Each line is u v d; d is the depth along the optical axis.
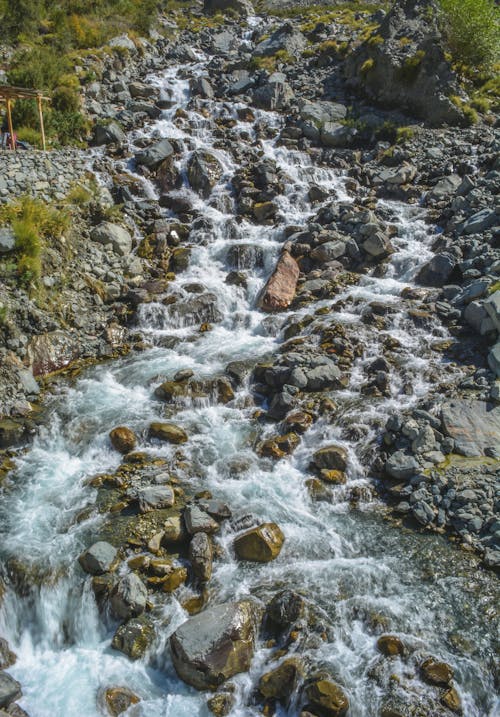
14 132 19.70
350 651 7.74
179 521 9.55
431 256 16.45
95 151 21.05
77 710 7.39
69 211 17.12
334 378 12.59
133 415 12.24
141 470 10.84
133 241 17.75
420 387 12.30
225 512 9.69
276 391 12.74
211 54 32.91
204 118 24.48
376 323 14.30
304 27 33.72
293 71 28.78
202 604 8.45
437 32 24.83
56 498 10.37
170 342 14.98
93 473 10.96
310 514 10.02
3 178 16.30
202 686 7.53
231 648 7.63
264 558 9.11
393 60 24.09
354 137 23.30
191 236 18.34
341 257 17.02
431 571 8.88
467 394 11.81
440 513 9.68
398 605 8.33
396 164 21.30
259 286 16.62
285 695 7.36
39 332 14.16
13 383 12.91
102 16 30.31
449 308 14.39
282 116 25.09
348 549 9.34
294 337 14.45
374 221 17.66
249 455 11.19
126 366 14.06
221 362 13.87
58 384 13.45
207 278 16.98
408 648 7.71
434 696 7.21
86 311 15.35
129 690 7.60
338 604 8.34
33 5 26.31
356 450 11.03
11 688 7.44
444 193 19.08
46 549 9.27
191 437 11.65
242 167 21.03
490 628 8.01
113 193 19.08
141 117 24.06
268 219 18.80
